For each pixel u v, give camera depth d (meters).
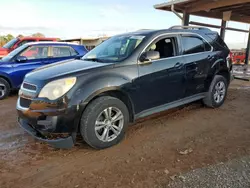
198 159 3.01
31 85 3.25
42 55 7.31
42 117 3.04
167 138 3.68
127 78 3.50
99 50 4.43
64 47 7.75
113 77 3.36
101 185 2.52
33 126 3.20
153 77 3.82
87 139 3.19
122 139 3.64
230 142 3.50
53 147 3.46
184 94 4.45
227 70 5.27
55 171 2.83
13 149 3.43
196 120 4.47
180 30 4.49
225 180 2.54
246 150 3.23
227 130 3.97
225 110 5.09
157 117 4.66
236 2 9.05
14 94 7.41
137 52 3.74
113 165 2.92
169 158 3.05
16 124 4.50
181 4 10.53
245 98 6.20
